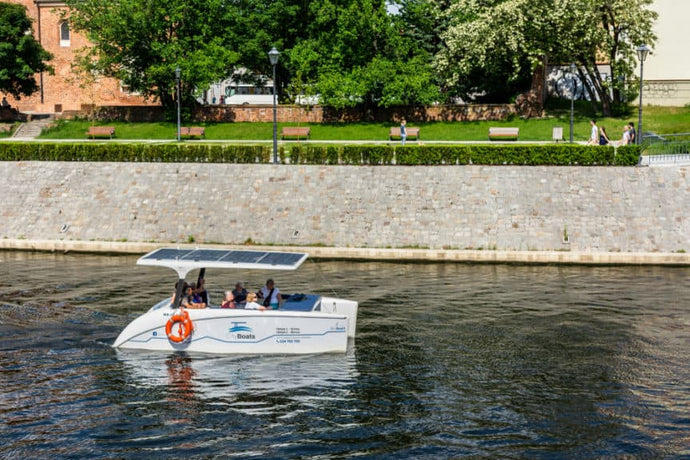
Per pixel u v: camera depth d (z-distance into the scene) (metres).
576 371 18.67
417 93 51.97
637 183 34.28
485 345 20.59
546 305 24.61
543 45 48.81
